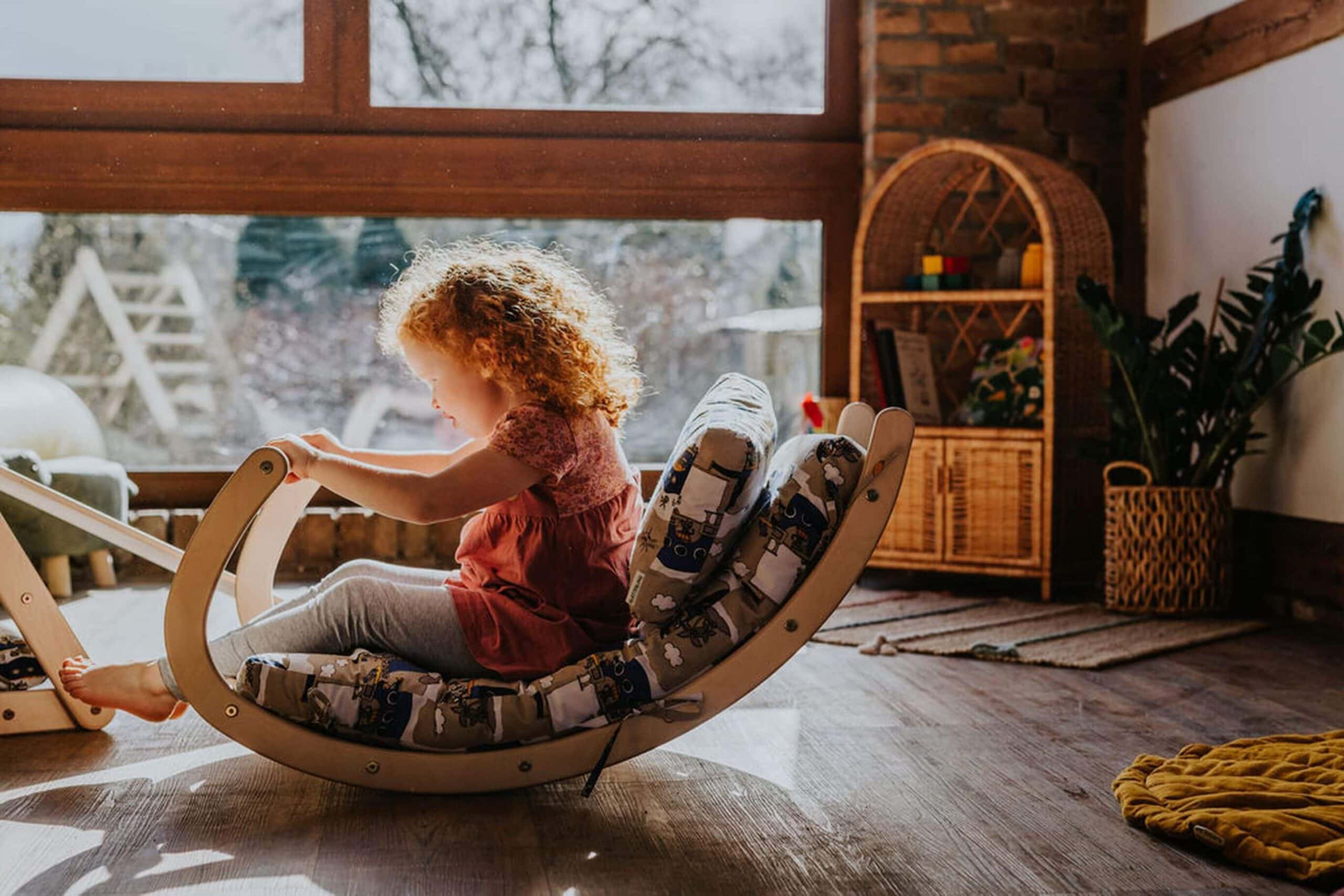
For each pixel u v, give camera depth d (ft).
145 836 5.72
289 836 5.74
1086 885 5.27
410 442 14.05
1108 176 13.91
